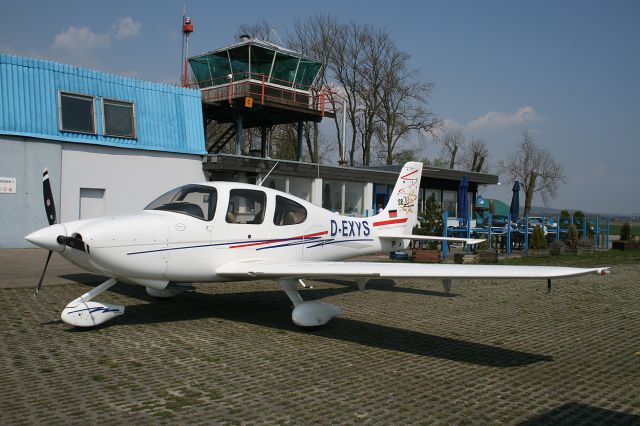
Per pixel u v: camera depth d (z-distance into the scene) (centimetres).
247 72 1989
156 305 728
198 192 657
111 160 1456
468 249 1628
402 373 458
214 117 2170
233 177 1717
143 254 584
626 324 687
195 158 1627
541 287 1003
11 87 1296
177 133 1598
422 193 2156
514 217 2036
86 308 573
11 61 1306
